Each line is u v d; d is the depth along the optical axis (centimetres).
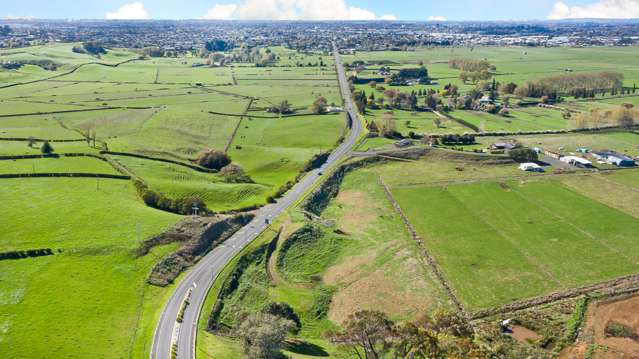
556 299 11631
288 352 9531
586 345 9888
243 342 9288
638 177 19912
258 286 12231
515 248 14112
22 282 10962
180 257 12719
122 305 10644
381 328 9194
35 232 12862
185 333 9775
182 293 11338
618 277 12550
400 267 13138
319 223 15688
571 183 19238
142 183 16638
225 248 13575
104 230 13325
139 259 12388
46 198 14875
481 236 14862
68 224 13412
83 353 8925
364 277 12812
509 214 16412
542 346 9969
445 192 18362
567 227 15412
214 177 19175
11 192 15100
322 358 9375
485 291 12019
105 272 11688
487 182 19350
